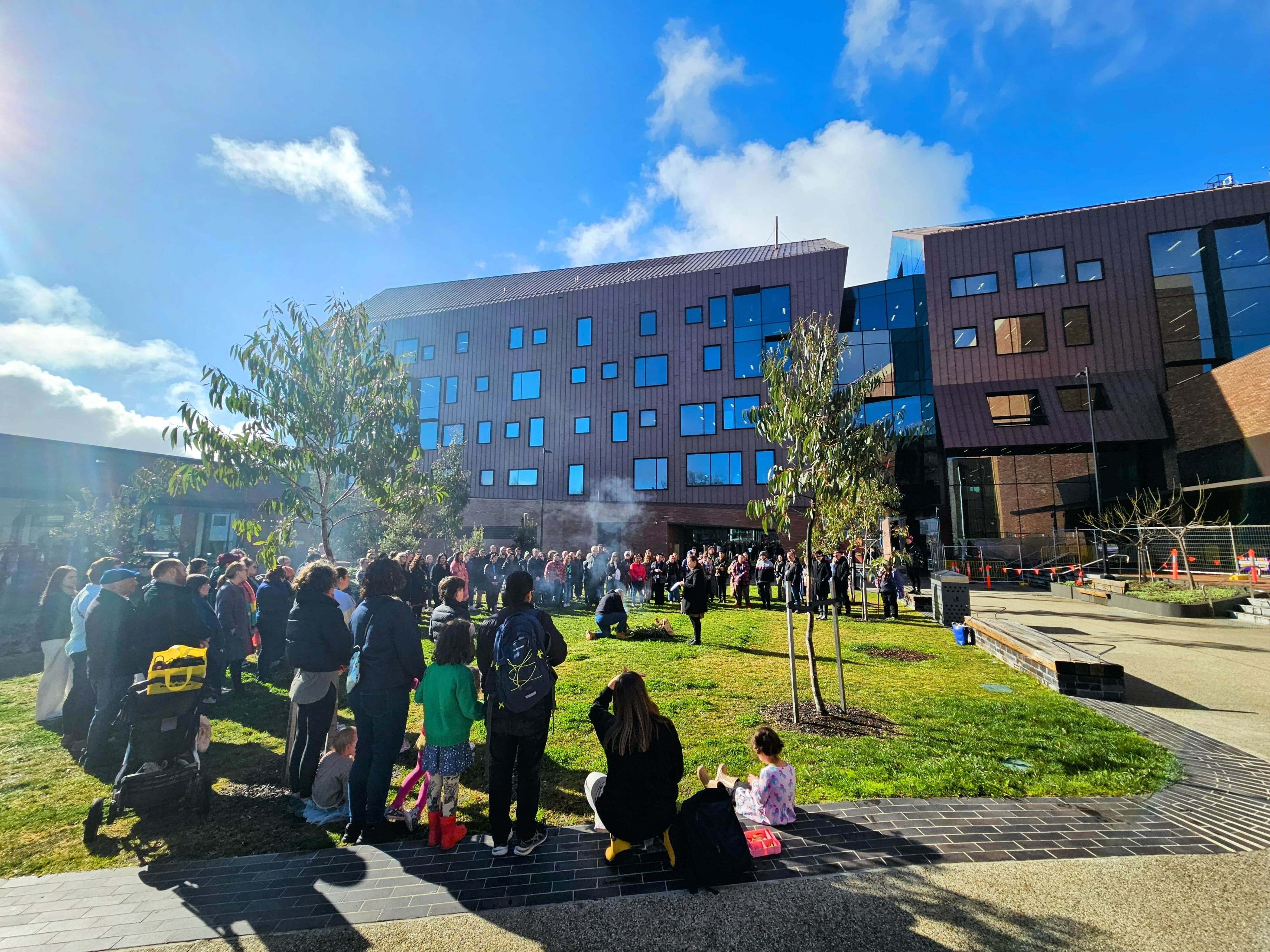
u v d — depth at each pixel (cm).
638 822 350
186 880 349
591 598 1764
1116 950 274
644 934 291
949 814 424
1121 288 3038
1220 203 2952
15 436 2286
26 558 1619
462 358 3872
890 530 1995
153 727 425
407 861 370
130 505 2244
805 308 3164
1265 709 710
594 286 3650
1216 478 2470
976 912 305
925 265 3350
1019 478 3150
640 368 3462
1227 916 301
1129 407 2883
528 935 291
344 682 808
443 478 2716
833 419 700
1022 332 3148
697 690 791
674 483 3312
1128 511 2725
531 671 376
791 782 411
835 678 861
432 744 395
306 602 466
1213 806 439
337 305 649
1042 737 597
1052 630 1351
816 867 351
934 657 1024
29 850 388
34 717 671
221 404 564
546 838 399
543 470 3594
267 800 469
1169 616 1565
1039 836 390
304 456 616
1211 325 2906
